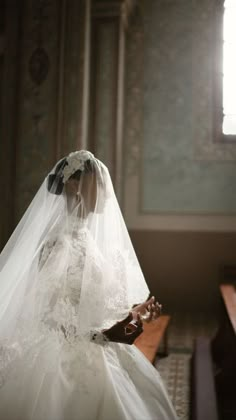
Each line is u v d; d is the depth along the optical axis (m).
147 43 8.66
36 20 6.38
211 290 8.34
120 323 1.88
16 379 1.91
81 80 6.25
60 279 1.89
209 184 8.46
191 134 8.53
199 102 8.52
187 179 8.52
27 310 1.95
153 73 8.65
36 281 1.96
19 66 6.38
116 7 7.73
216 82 8.52
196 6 8.59
